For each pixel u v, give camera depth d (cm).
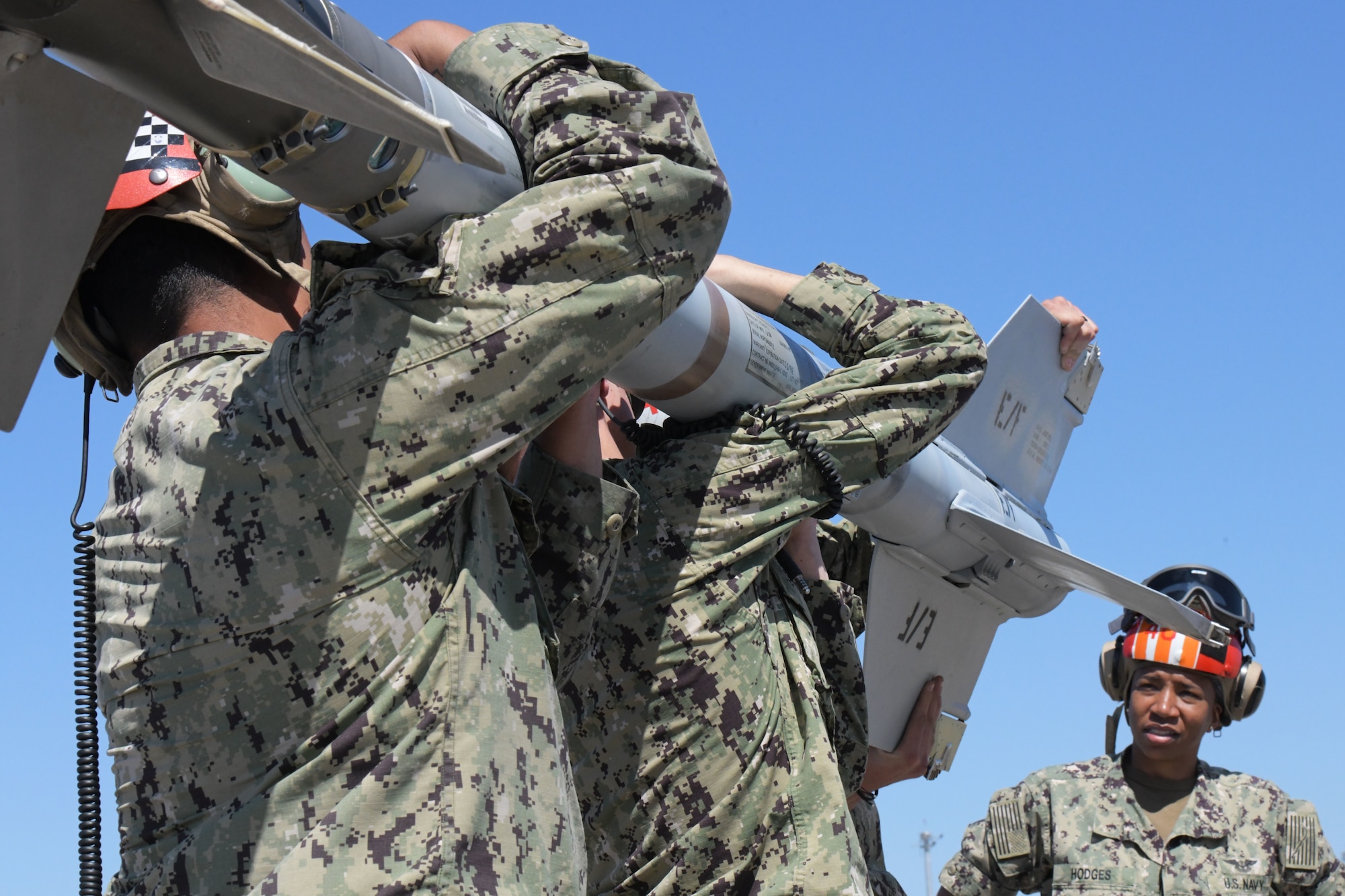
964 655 428
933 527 382
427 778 180
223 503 183
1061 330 457
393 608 184
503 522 209
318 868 171
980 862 468
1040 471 464
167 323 210
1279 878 442
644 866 276
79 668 214
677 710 275
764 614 294
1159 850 446
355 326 189
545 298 195
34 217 179
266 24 153
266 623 181
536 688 198
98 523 205
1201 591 453
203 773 182
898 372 299
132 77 169
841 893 269
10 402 193
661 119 216
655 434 321
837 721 318
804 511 291
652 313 208
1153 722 449
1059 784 466
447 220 206
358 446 185
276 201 208
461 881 175
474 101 227
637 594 278
